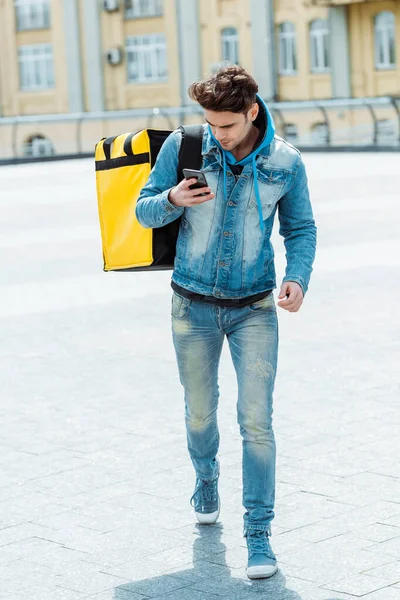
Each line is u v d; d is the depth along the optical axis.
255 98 6.46
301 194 6.91
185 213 6.79
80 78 73.88
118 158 7.09
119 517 7.95
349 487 8.26
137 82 72.50
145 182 7.05
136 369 12.22
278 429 9.75
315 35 66.44
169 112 60.50
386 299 15.40
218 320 6.89
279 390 11.03
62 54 74.12
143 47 72.00
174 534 7.59
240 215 6.69
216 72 6.34
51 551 7.40
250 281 6.82
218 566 7.05
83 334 14.09
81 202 29.78
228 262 6.75
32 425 10.30
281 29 67.44
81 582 6.90
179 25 70.44
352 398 10.64
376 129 51.25
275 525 7.59
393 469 8.61
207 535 7.55
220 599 6.58
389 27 63.62
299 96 67.19
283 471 8.66
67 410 10.74
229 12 68.62
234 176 6.63
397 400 10.52
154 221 6.69
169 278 17.83
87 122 59.41
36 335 14.15
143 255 7.07
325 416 10.09
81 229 24.31
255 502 6.89
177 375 11.88
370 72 64.50
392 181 31.78
